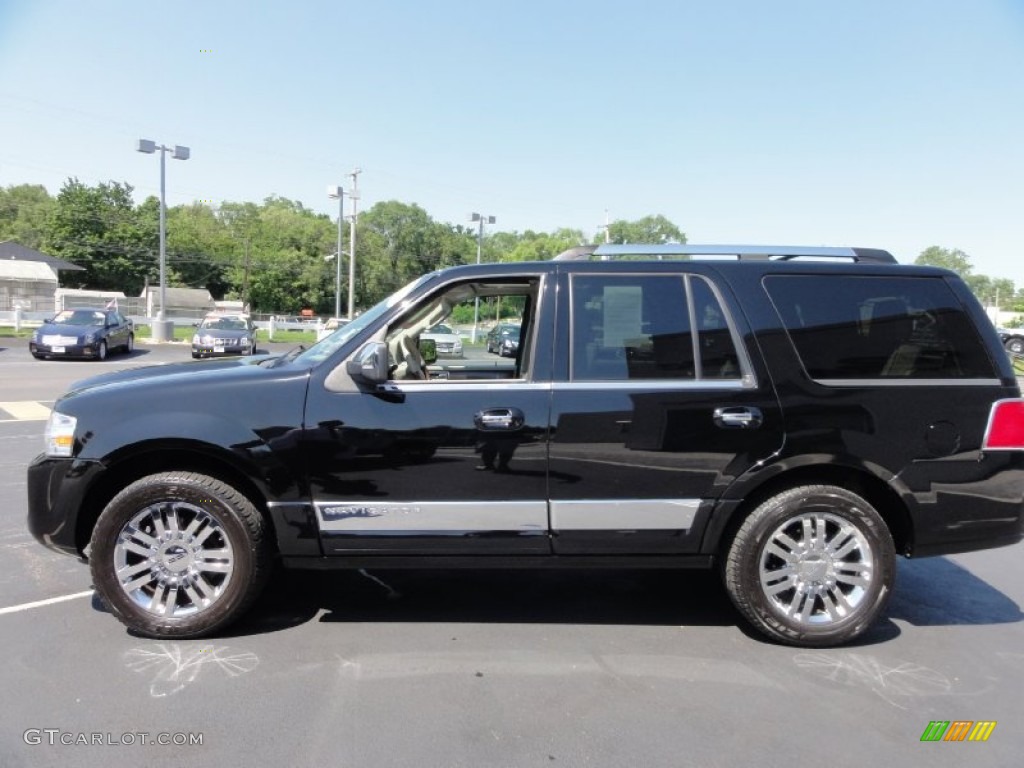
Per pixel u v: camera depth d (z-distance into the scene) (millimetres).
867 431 3611
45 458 3578
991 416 3676
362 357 3457
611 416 3559
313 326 49062
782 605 3674
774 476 3672
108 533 3523
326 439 3521
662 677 3357
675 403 3572
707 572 4859
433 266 99250
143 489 3520
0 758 2619
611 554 3664
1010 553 5469
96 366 18438
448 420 3531
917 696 3225
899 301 3750
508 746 2770
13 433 9172
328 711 2992
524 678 3320
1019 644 3807
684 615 4113
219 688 3160
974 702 3180
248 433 3502
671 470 3584
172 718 2912
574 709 3053
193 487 3525
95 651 3486
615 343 3658
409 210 97312
